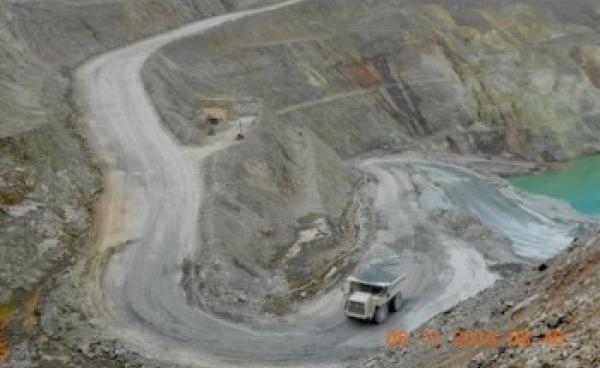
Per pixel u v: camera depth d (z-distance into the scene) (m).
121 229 30.67
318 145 48.47
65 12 51.09
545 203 50.34
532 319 14.12
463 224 41.06
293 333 25.98
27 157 30.58
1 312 23.75
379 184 50.19
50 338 23.22
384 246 37.16
